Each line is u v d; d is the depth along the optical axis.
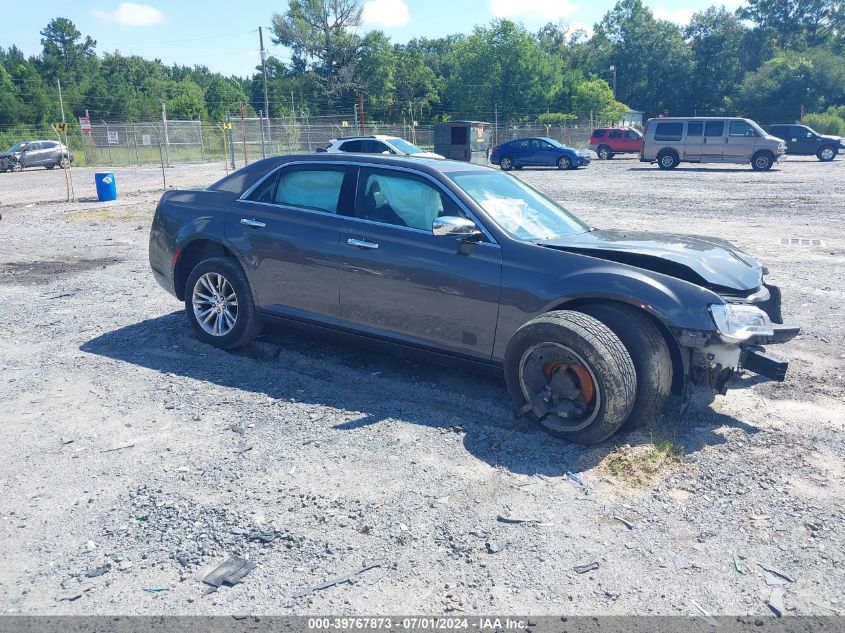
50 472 3.87
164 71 129.88
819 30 98.25
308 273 5.26
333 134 46.66
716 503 3.59
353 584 2.95
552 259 4.38
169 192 6.27
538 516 3.46
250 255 5.54
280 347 5.91
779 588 2.95
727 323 4.02
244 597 2.86
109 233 13.03
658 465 3.92
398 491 3.67
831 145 36.41
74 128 63.94
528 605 2.83
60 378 5.29
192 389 5.06
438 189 4.84
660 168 31.91
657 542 3.26
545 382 4.27
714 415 4.65
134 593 2.88
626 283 4.14
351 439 4.27
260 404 4.80
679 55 91.88
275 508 3.50
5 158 36.88
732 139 30.02
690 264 4.32
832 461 4.03
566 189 21.73
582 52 106.50
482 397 4.88
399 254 4.82
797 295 8.01
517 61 79.12
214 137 50.12
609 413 3.96
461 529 3.34
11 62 106.00
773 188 21.30
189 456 4.05
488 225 4.62
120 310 7.26
